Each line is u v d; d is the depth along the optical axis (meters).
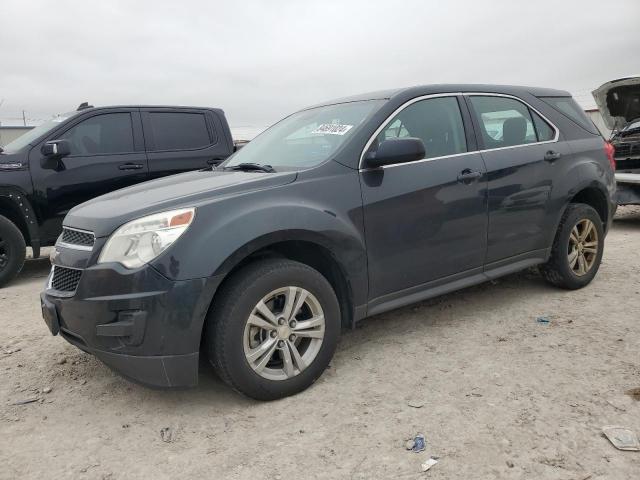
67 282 3.09
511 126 4.42
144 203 3.09
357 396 3.15
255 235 2.96
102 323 2.84
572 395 3.02
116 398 3.30
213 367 3.03
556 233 4.66
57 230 6.44
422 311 4.54
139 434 2.88
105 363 2.96
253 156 4.18
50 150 6.11
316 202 3.26
